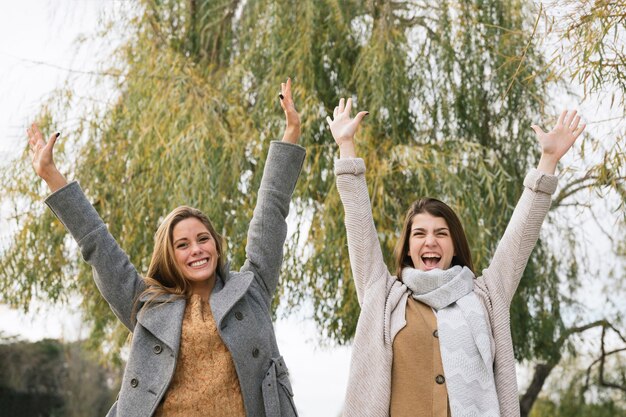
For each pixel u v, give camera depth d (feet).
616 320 27.02
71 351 51.24
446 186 20.95
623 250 25.45
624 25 14.25
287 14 22.82
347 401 10.05
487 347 9.79
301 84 22.17
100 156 22.88
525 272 24.43
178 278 10.30
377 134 22.48
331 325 22.45
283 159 10.87
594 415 28.89
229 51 24.08
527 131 23.04
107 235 10.28
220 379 9.67
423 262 10.78
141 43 23.43
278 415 9.81
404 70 22.39
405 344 9.96
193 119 21.63
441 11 23.07
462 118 23.25
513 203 22.90
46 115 23.50
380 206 21.01
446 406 9.66
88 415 52.16
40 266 23.80
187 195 20.81
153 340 9.98
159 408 9.66
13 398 53.06
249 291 10.44
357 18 23.16
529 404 28.84
